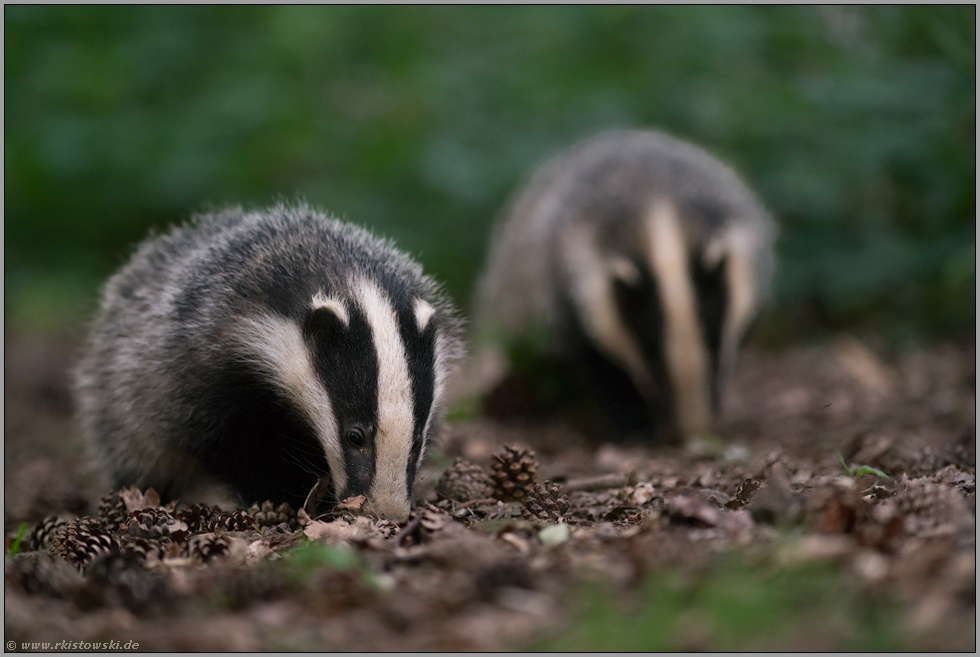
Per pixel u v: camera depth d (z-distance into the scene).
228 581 6.04
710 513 6.50
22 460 13.79
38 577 6.43
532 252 14.41
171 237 10.24
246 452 8.91
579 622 5.12
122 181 21.88
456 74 20.73
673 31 20.05
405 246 19.50
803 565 5.40
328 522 7.61
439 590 5.70
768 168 18.48
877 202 18.20
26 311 22.02
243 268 9.01
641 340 12.51
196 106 21.66
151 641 5.31
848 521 6.25
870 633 4.67
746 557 5.62
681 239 12.42
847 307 17.55
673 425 12.29
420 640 5.12
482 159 19.53
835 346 16.55
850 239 18.09
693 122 19.23
